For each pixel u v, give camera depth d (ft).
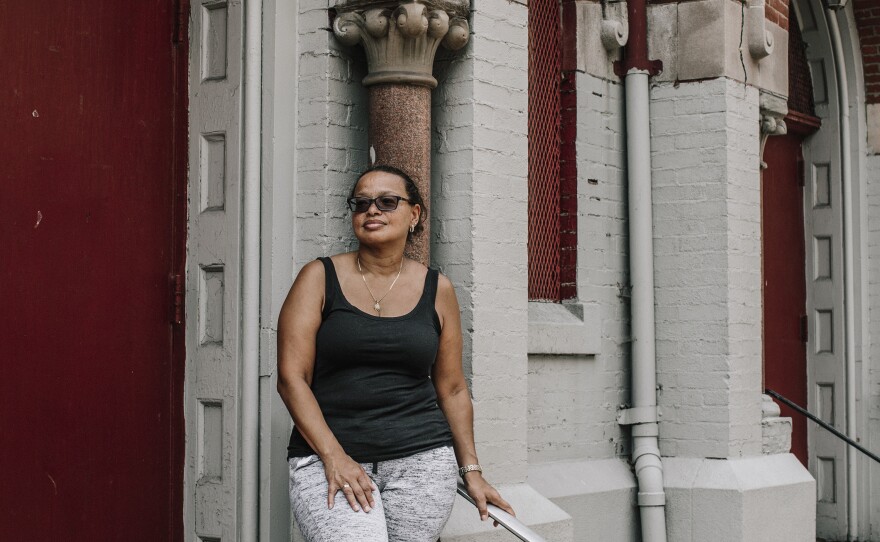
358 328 12.89
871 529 30.66
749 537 22.88
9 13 15.17
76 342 15.83
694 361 23.54
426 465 12.95
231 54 16.99
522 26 19.07
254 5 16.92
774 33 25.62
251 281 16.66
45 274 15.48
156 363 16.85
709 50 23.68
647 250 23.82
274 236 16.81
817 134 31.73
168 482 16.97
